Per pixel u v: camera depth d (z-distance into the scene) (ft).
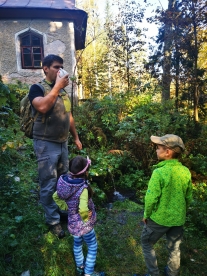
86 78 57.52
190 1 25.39
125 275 8.11
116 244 9.48
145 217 7.01
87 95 64.85
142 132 18.16
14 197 11.09
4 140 13.70
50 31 31.32
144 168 17.06
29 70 31.63
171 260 7.26
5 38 30.99
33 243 8.72
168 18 26.94
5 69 31.32
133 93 25.70
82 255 7.88
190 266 8.66
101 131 19.17
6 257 8.04
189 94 30.42
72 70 31.78
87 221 7.47
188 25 26.27
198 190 14.34
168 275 7.57
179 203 6.86
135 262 8.64
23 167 14.33
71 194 7.28
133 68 39.65
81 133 18.95
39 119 8.66
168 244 7.32
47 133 8.76
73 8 30.78
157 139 7.18
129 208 12.28
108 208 12.32
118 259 8.73
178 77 29.04
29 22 30.94
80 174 7.40
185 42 27.48
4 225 9.16
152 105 23.39
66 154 9.70
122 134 18.39
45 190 9.00
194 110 26.81
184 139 20.47
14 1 32.35
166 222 6.85
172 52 31.04
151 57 34.50
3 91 7.69
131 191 15.14
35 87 8.27
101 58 55.98
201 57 37.50
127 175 16.15
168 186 6.74
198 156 18.45
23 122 9.17
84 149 17.35
